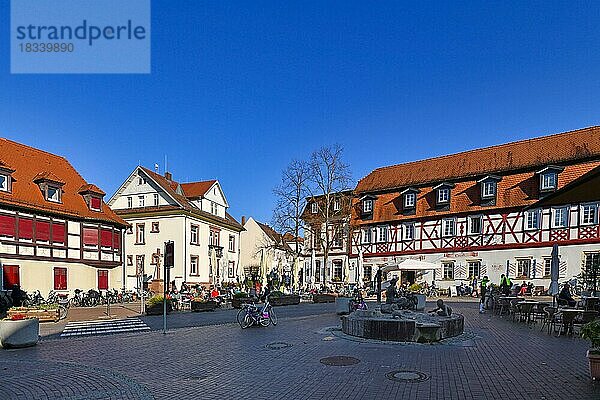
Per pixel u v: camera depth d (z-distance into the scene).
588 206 34.84
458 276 41.56
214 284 48.41
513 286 34.50
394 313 15.13
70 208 34.16
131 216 47.59
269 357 11.21
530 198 37.97
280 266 60.41
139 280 43.53
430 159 47.94
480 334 14.98
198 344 13.31
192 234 47.69
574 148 37.44
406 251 45.16
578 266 34.84
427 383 8.61
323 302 33.94
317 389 8.26
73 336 15.72
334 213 50.28
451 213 42.38
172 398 7.87
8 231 29.30
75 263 33.81
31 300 27.00
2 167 29.45
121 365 10.45
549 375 9.21
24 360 11.09
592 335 8.86
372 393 7.97
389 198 47.75
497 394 7.89
